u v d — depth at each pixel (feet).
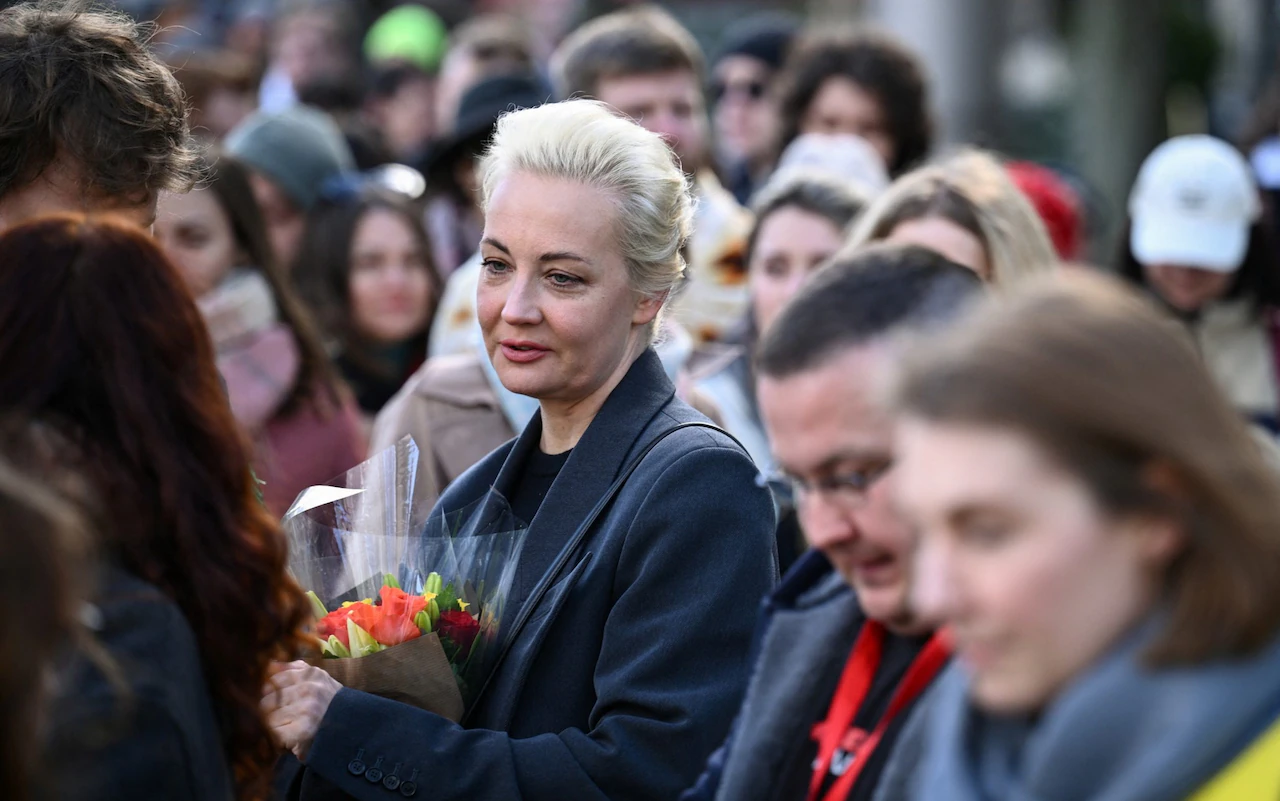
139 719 12.89
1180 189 35.12
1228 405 10.23
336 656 18.35
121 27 19.38
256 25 75.66
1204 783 9.66
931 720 12.44
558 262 18.88
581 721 18.44
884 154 41.98
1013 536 10.01
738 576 18.29
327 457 30.40
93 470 13.58
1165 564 10.07
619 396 19.61
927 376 10.34
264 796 16.22
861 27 44.04
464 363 27.53
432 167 43.19
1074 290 10.46
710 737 17.62
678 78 35.96
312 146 40.75
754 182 52.60
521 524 19.62
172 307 14.32
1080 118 89.25
